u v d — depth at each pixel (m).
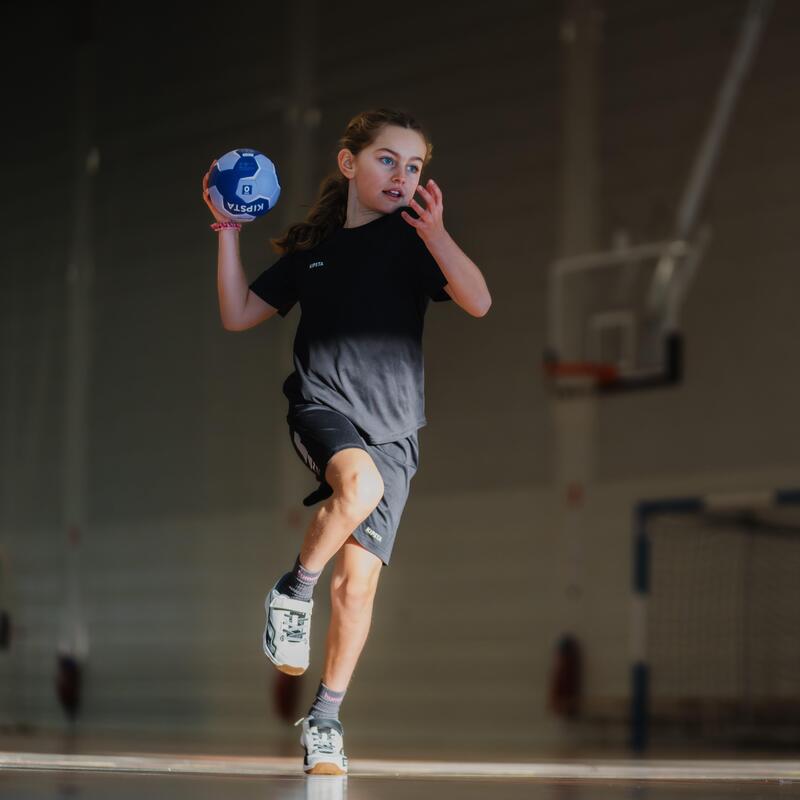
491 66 18.45
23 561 23.31
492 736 17.27
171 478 21.42
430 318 18.59
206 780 4.25
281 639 4.62
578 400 17.05
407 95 19.25
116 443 22.30
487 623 17.55
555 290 17.42
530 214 17.81
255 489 20.25
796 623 15.26
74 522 22.72
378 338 4.74
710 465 15.90
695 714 15.59
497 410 17.81
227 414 20.77
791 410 15.35
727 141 16.20
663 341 16.34
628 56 17.19
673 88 16.72
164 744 13.32
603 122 17.30
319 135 20.19
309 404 4.74
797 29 15.79
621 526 16.56
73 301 23.27
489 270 18.12
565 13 17.78
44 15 24.53
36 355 23.69
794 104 15.71
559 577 16.98
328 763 4.73
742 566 15.64
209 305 21.25
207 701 20.34
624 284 16.81
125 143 22.91
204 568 20.77
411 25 19.36
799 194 15.56
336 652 4.76
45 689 22.69
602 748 14.49
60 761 5.29
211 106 21.69
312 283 4.84
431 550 18.19
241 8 21.52
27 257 24.11
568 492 17.03
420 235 4.61
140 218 22.50
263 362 20.41
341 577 4.73
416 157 4.87
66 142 23.78
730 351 15.88
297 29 20.66
